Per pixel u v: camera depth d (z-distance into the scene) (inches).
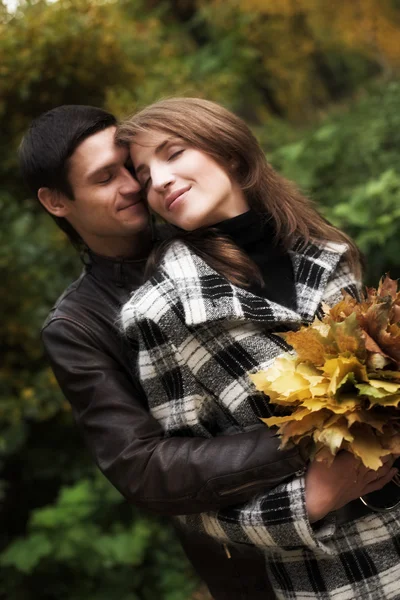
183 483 51.9
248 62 242.2
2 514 138.8
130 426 56.0
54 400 132.9
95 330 61.7
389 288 51.4
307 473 51.0
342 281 60.8
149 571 129.1
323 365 48.6
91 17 140.7
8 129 140.6
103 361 60.0
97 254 66.6
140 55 161.2
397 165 151.2
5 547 134.9
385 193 130.5
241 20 243.3
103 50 140.9
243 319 53.2
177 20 265.6
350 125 176.4
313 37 255.8
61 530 121.4
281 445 48.1
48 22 136.5
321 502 50.2
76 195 63.3
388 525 55.8
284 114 272.7
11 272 133.2
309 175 155.8
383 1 238.7
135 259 66.7
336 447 45.5
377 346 47.4
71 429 141.1
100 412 57.4
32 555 117.0
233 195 59.5
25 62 134.4
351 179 154.9
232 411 54.4
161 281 55.9
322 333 49.5
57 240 141.3
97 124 63.2
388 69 248.4
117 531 126.3
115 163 62.7
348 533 55.1
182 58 223.5
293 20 251.6
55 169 62.9
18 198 145.3
